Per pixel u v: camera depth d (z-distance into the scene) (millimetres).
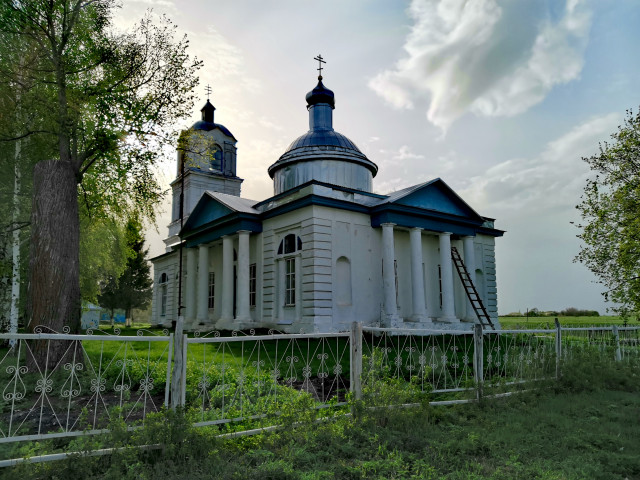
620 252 12453
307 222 17875
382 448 5121
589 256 13297
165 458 4590
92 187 14375
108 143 11430
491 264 24094
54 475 4176
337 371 6852
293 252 18938
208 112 31719
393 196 20094
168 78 12586
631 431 6168
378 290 19094
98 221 16281
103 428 4844
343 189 18891
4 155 13898
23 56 11961
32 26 11023
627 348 11633
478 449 5293
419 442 5391
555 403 7609
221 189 30766
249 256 21344
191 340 5383
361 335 6598
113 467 4160
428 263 21547
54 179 10508
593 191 13547
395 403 6336
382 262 19219
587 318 31875
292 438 5320
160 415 4855
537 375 8766
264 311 19812
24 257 15891
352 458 4988
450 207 20953
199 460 4660
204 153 14820
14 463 4141
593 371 9289
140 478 4152
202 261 23266
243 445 5219
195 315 24531
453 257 21453
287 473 4344
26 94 11695
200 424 5184
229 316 20641
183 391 5223
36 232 10219
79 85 11930
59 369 8883
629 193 12727
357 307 18297
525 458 5055
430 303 21203
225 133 31391
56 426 5926
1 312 14281
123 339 5055
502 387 7820
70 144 12688
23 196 14727
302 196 18266
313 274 17250
